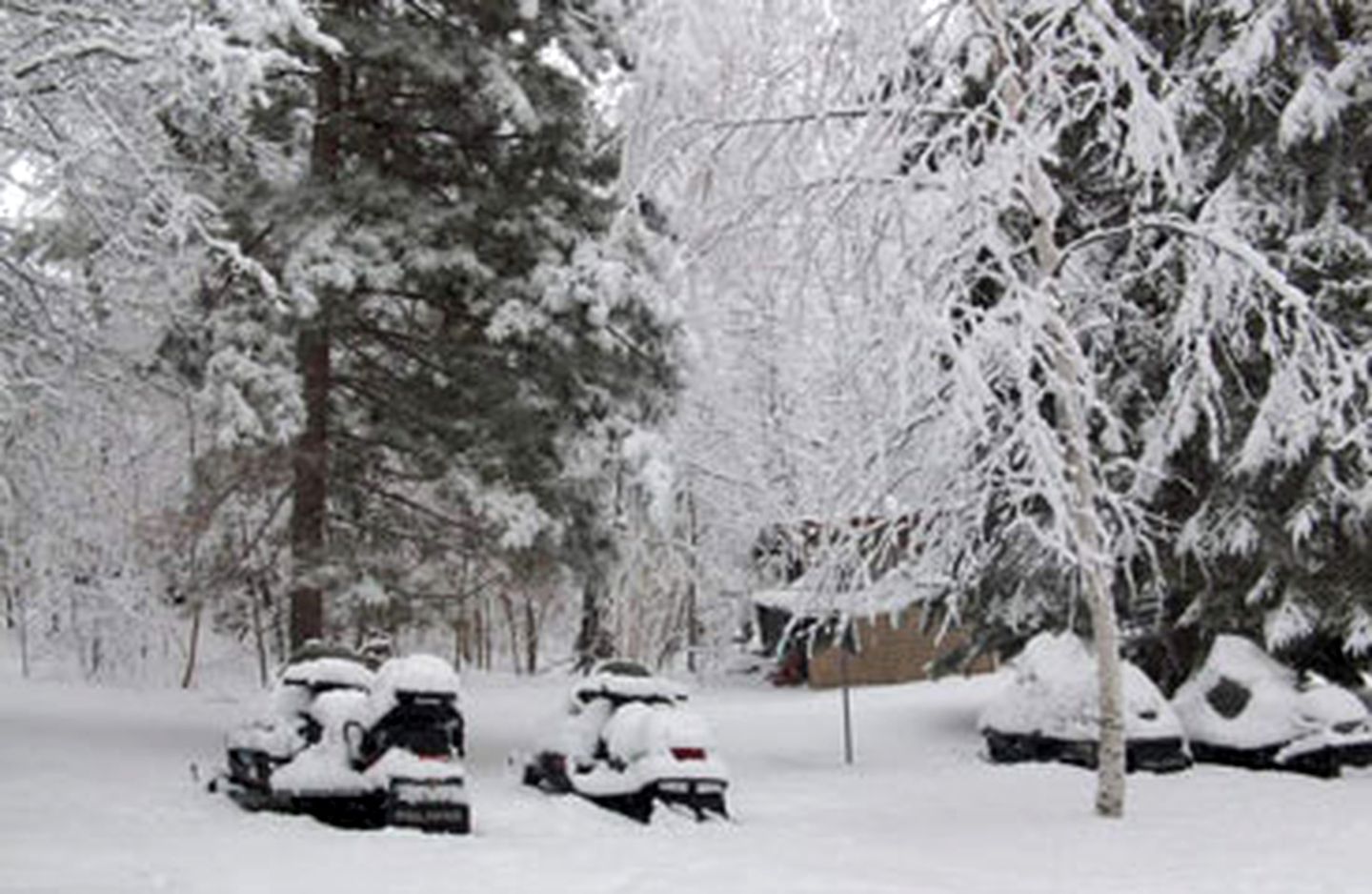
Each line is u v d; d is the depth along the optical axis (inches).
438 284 641.0
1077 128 585.0
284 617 889.5
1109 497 504.4
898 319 469.1
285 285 591.5
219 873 317.7
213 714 740.0
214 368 581.0
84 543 627.8
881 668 1402.6
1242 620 673.6
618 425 658.2
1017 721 671.1
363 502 677.3
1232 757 621.9
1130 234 582.2
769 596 1391.5
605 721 535.2
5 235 455.2
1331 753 586.9
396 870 334.0
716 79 500.7
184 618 690.8
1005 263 468.4
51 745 565.6
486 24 669.9
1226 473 633.6
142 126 434.0
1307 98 612.1
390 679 432.5
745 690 1428.4
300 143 669.3
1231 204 601.3
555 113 656.4
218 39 382.3
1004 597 724.7
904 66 490.9
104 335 528.4
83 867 312.5
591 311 625.3
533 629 1489.9
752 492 1151.0
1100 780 471.2
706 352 693.3
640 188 519.2
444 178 676.7
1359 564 628.4
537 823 444.8
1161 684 754.2
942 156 489.1
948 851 396.8
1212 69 625.6
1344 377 519.5
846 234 488.7
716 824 461.1
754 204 503.5
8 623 1029.2
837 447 516.4
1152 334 644.7
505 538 615.2
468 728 767.1
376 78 652.7
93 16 395.2
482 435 643.5
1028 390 453.1
